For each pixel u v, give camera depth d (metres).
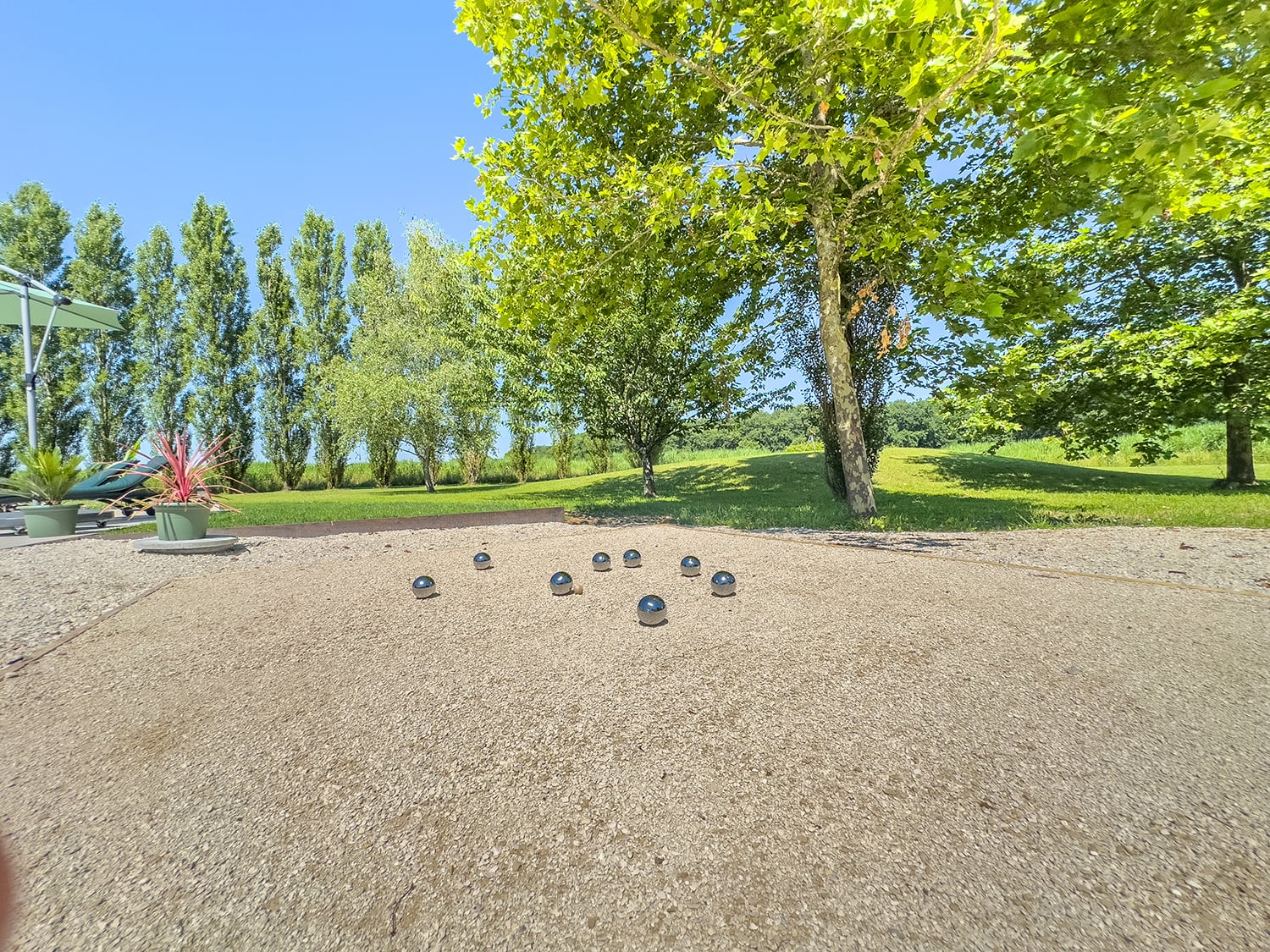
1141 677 2.50
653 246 8.09
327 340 34.12
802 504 12.29
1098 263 13.91
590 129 8.77
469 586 4.55
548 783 1.82
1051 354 13.48
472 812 1.67
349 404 26.80
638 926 1.24
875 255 6.93
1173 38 3.36
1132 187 4.30
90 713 2.40
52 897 1.34
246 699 2.52
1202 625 3.18
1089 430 14.38
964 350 9.72
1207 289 13.23
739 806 1.67
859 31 3.46
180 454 6.97
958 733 2.06
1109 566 4.86
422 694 2.53
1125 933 1.16
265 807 1.72
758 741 2.04
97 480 10.41
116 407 28.77
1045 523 7.80
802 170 8.41
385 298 28.52
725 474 21.62
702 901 1.31
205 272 31.20
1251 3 2.96
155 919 1.27
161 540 6.66
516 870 1.43
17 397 26.05
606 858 1.47
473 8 5.07
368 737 2.15
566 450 33.69
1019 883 1.32
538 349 16.12
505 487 27.00
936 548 5.80
